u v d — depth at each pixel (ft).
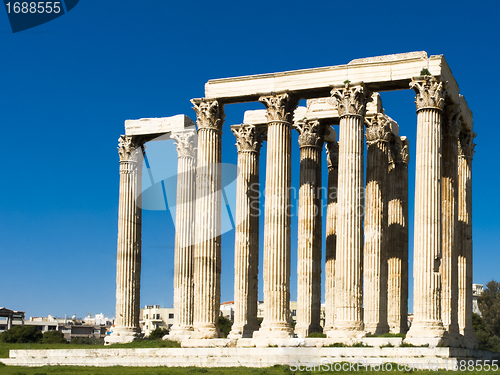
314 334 169.07
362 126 166.30
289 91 171.63
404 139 200.03
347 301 157.38
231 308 478.18
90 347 192.44
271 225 166.81
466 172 189.47
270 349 151.84
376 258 179.63
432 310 151.74
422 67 161.07
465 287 184.24
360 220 161.27
